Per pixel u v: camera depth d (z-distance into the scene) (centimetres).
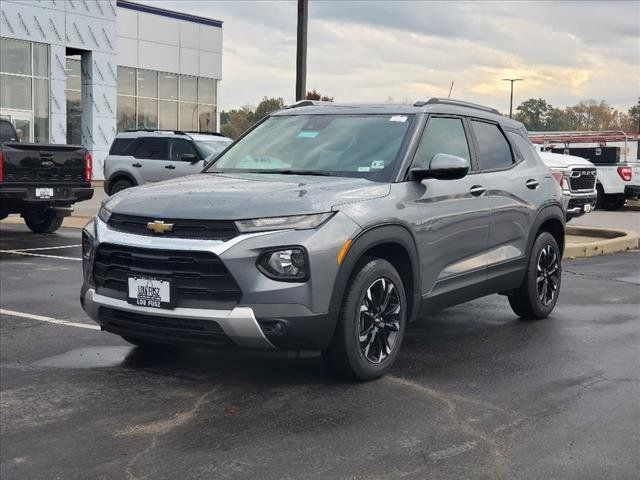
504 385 525
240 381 530
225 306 473
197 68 4409
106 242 512
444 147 617
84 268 550
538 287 731
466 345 636
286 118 665
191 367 563
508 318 747
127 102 4078
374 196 530
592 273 1041
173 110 4328
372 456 403
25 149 1315
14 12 3331
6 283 922
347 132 611
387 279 533
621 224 1834
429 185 578
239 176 582
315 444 418
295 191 508
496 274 660
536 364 579
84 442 423
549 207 732
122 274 512
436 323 722
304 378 537
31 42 3425
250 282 469
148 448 414
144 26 4103
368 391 509
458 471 385
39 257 1148
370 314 523
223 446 416
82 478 379
